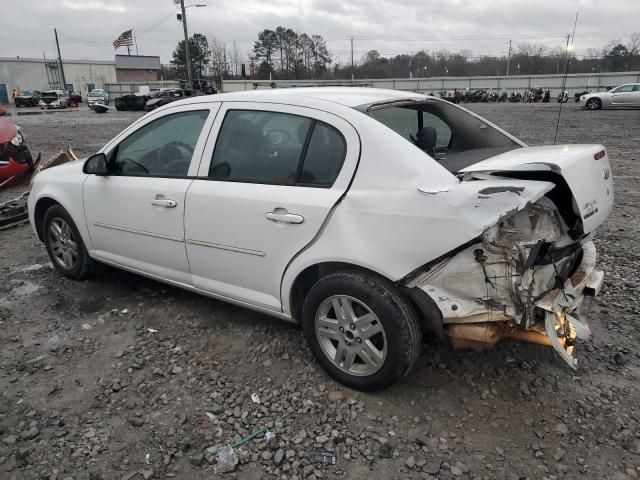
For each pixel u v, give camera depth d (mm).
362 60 98812
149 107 38125
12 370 3393
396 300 2791
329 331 3100
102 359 3508
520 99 48625
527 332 2730
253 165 3318
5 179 8477
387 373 2891
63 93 55281
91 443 2746
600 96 30344
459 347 2836
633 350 3539
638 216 6781
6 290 4605
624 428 2799
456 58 91312
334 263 2998
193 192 3512
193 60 92875
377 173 2832
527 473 2520
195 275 3729
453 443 2709
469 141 3635
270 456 2648
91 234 4355
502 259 2588
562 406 2977
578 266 3143
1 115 9336
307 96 3287
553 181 2732
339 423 2857
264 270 3279
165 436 2791
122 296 4457
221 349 3596
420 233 2646
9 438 2777
